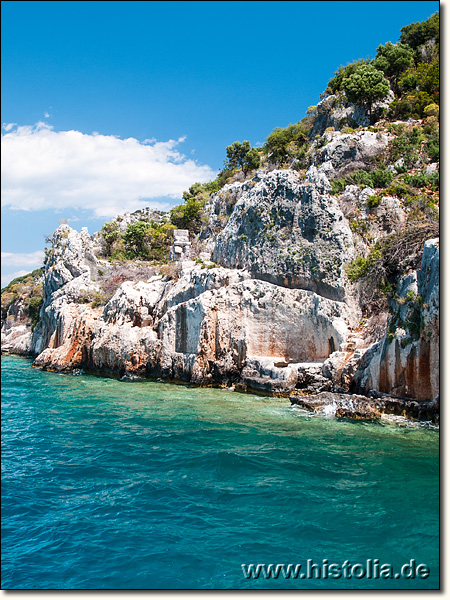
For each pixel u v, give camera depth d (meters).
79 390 38.19
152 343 42.47
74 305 54.91
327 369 30.22
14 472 18.64
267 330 35.12
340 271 33.25
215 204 60.59
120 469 18.89
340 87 59.25
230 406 29.45
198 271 41.38
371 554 12.29
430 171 41.28
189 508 15.16
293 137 62.72
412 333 24.48
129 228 74.56
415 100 51.59
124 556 12.49
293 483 16.84
